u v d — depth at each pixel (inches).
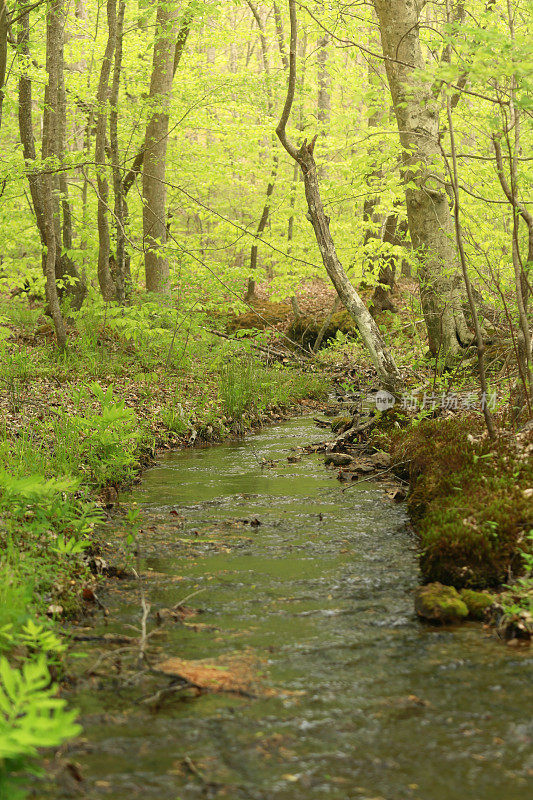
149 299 588.4
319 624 159.8
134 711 123.0
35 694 91.8
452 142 227.9
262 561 204.1
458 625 157.8
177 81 727.1
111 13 542.9
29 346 586.6
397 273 890.1
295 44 328.2
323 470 326.3
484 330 469.1
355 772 103.4
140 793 99.3
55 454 295.6
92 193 756.6
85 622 164.6
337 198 496.4
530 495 198.2
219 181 781.3
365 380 598.5
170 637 154.6
